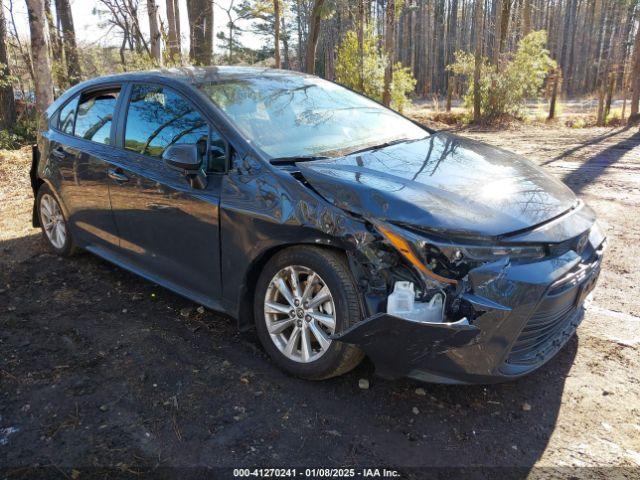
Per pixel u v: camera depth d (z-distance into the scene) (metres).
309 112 3.78
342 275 2.73
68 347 3.45
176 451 2.52
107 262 4.89
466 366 2.55
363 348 2.61
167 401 2.88
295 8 32.06
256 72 4.18
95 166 4.10
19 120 13.99
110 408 2.83
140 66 12.62
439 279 2.49
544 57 20.62
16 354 3.37
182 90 3.62
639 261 4.73
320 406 2.83
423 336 2.42
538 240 2.63
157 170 3.60
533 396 2.93
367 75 19.81
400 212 2.60
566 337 2.97
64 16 20.17
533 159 10.33
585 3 60.38
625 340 3.45
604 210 6.32
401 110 21.56
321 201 2.79
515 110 21.02
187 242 3.46
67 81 15.96
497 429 2.68
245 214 3.05
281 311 3.05
